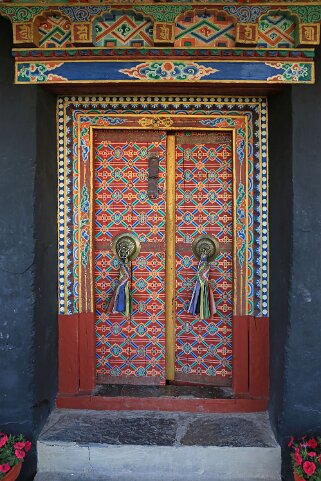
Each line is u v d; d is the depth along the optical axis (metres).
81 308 3.54
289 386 3.02
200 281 3.48
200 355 3.64
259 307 3.45
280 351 3.15
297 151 2.97
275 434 3.15
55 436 3.15
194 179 3.60
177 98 3.43
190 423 3.31
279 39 2.98
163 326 3.62
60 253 3.50
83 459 3.09
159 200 3.59
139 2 2.88
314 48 2.97
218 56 2.96
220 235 3.59
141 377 3.65
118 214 3.61
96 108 3.46
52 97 3.37
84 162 3.50
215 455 3.06
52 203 3.39
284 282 3.10
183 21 2.97
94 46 2.97
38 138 3.09
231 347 3.60
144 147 3.58
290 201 3.00
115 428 3.25
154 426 3.27
